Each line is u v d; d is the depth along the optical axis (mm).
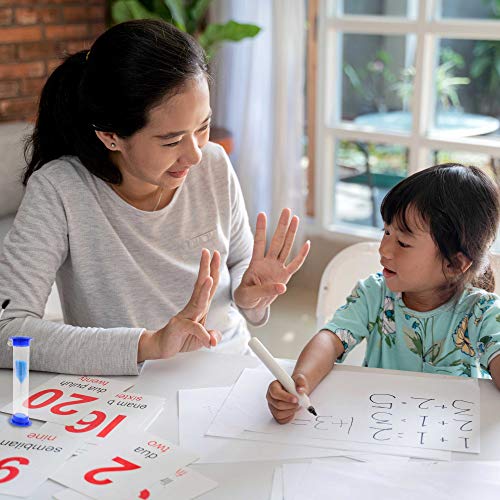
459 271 1251
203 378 1202
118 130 1247
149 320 1455
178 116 1225
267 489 925
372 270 1525
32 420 1080
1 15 2996
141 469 963
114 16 3117
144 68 1202
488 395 1139
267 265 1396
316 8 3463
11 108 3115
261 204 3602
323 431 1048
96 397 1142
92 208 1381
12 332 1240
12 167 2549
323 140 3570
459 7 3053
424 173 1254
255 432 1048
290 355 2791
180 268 1466
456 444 1012
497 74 3014
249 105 3469
